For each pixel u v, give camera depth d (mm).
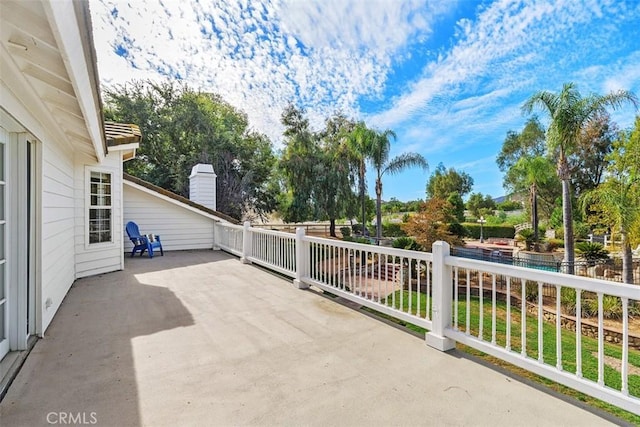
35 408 1999
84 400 2094
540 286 2271
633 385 3299
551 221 20594
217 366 2578
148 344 3004
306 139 17312
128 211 9328
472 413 1978
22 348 2777
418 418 1930
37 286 3137
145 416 1938
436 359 2723
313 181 16531
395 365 2609
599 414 1968
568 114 9023
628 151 8586
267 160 19812
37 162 3158
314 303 4359
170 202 9898
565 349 4398
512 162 23766
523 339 2367
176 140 17469
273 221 19547
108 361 2652
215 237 10445
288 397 2148
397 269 8258
